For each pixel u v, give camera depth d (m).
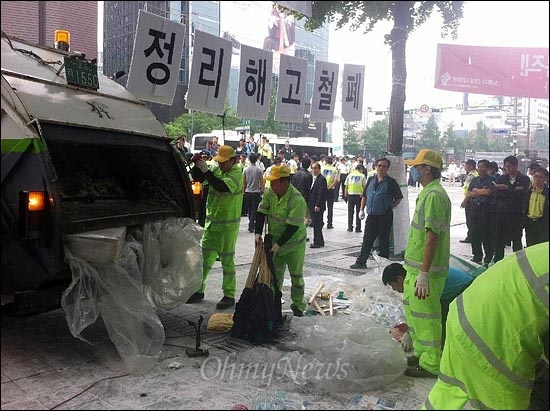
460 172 25.16
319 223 9.96
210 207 5.73
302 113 6.80
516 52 6.50
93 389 3.59
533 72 6.53
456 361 3.00
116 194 5.17
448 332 3.07
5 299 3.85
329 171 12.85
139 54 5.33
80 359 4.11
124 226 4.36
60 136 3.97
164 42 5.50
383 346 3.94
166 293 4.66
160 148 5.10
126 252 4.23
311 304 5.66
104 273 4.03
